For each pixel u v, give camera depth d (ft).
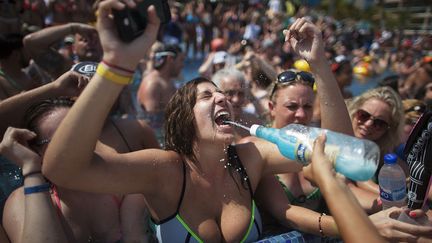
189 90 6.10
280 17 49.19
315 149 4.27
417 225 5.25
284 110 7.96
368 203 7.39
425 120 6.31
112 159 5.31
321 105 6.32
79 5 25.55
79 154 4.51
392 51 47.91
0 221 6.82
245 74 15.48
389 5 92.48
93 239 6.31
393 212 5.65
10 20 11.34
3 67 10.11
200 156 6.06
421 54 39.01
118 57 4.14
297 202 7.70
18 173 7.77
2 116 7.00
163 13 4.20
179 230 5.93
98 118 4.40
